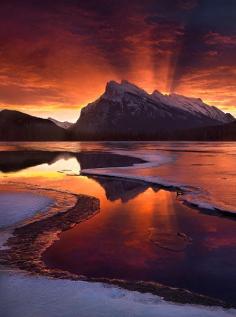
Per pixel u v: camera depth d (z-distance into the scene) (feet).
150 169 133.80
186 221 56.65
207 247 44.21
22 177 118.83
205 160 182.19
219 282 34.35
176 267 38.17
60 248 44.32
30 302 29.43
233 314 27.50
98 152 286.46
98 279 35.09
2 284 33.12
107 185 96.48
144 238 48.06
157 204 69.87
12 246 44.98
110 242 46.52
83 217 59.36
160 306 28.73
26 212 62.03
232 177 107.34
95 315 27.17
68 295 30.66
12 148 396.78
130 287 33.19
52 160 203.41
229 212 60.13
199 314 27.37
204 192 79.56
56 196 77.71
